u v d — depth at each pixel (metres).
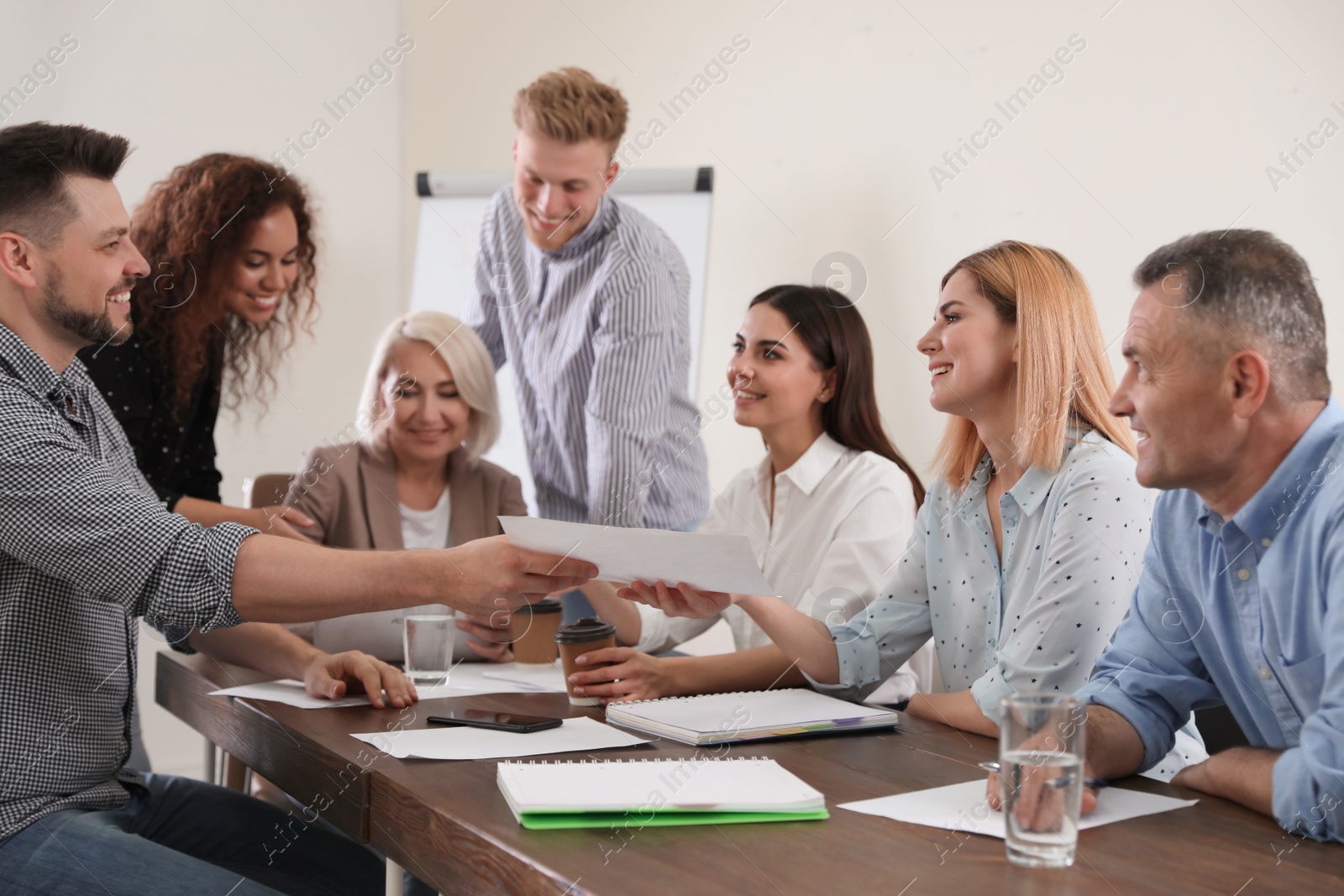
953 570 1.34
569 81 2.14
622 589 1.18
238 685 1.29
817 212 2.77
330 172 3.21
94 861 0.98
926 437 2.59
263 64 3.09
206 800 1.27
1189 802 0.82
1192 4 2.06
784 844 0.70
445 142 3.34
